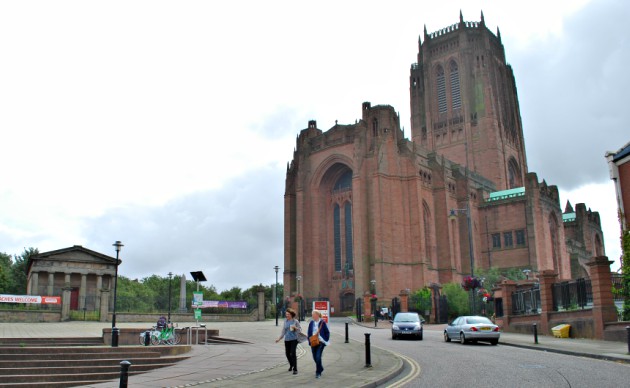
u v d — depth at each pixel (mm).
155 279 151625
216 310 73875
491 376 17375
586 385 15070
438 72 136250
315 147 100250
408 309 68062
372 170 88625
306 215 98438
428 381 16688
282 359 23438
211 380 17156
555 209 109375
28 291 86375
